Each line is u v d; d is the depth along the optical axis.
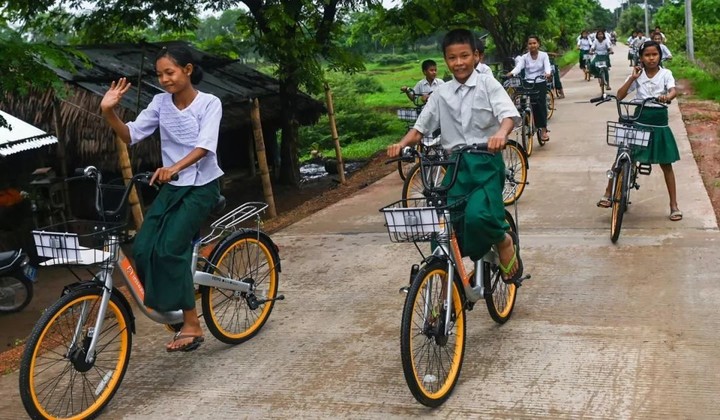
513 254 4.45
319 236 7.44
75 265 4.00
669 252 6.00
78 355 3.95
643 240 6.36
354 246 6.94
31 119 10.76
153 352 4.84
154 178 4.02
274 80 13.97
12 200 10.27
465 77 4.20
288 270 6.39
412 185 8.10
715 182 8.22
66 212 10.78
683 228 6.59
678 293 5.15
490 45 28.05
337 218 8.15
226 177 14.45
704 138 10.98
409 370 3.65
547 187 8.57
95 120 10.32
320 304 5.50
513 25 23.58
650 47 6.70
